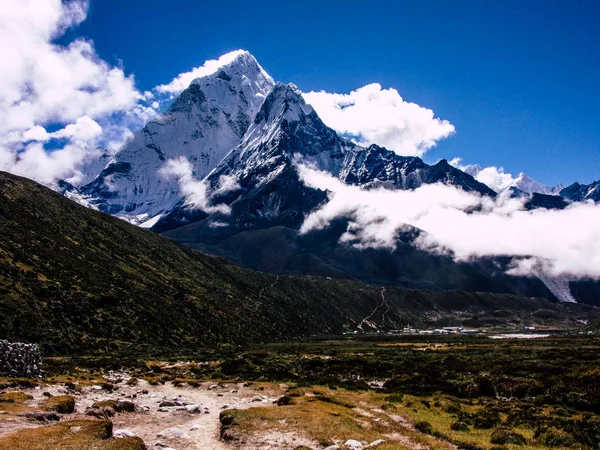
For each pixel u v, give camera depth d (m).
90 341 103.12
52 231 159.75
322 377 60.81
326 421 28.91
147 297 147.88
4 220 144.62
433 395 47.97
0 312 94.75
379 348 140.88
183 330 140.25
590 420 31.59
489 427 32.72
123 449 20.84
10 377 42.41
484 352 111.19
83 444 20.88
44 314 103.19
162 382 56.78
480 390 49.06
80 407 33.25
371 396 44.31
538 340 179.88
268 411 32.03
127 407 35.00
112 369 71.25
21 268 118.06
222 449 24.00
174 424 30.67
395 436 27.53
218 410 36.69
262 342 168.62
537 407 39.88
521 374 60.31
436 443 26.48
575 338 195.62
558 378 50.16
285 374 64.31
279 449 23.39
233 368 72.25
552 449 26.75
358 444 24.22
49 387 40.78
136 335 119.56
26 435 21.88
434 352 116.56
